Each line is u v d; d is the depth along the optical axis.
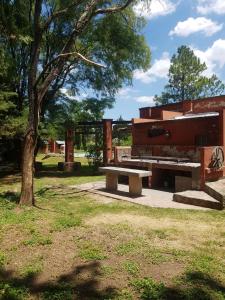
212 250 6.20
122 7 9.84
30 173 10.06
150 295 4.45
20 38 13.79
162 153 15.58
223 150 12.01
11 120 15.38
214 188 10.19
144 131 16.73
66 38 18.14
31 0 15.80
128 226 7.79
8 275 5.20
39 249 6.27
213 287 4.69
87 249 6.20
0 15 13.39
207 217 8.60
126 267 5.35
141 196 11.57
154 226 7.82
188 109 21.39
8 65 15.20
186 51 41.62
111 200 11.02
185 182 11.98
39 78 9.64
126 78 20.81
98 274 5.15
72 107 20.75
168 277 5.00
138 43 19.88
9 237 6.97
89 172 19.91
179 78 42.16
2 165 21.77
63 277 5.07
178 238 6.92
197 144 13.97
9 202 10.28
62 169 21.17
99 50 19.20
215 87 40.53
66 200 11.05
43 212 9.17
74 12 15.95
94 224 8.00
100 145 20.91
